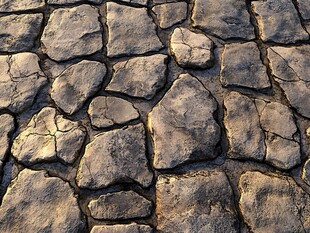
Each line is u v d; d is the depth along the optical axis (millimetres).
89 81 1406
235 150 1263
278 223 1141
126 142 1278
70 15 1582
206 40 1507
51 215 1158
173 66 1445
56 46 1496
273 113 1339
